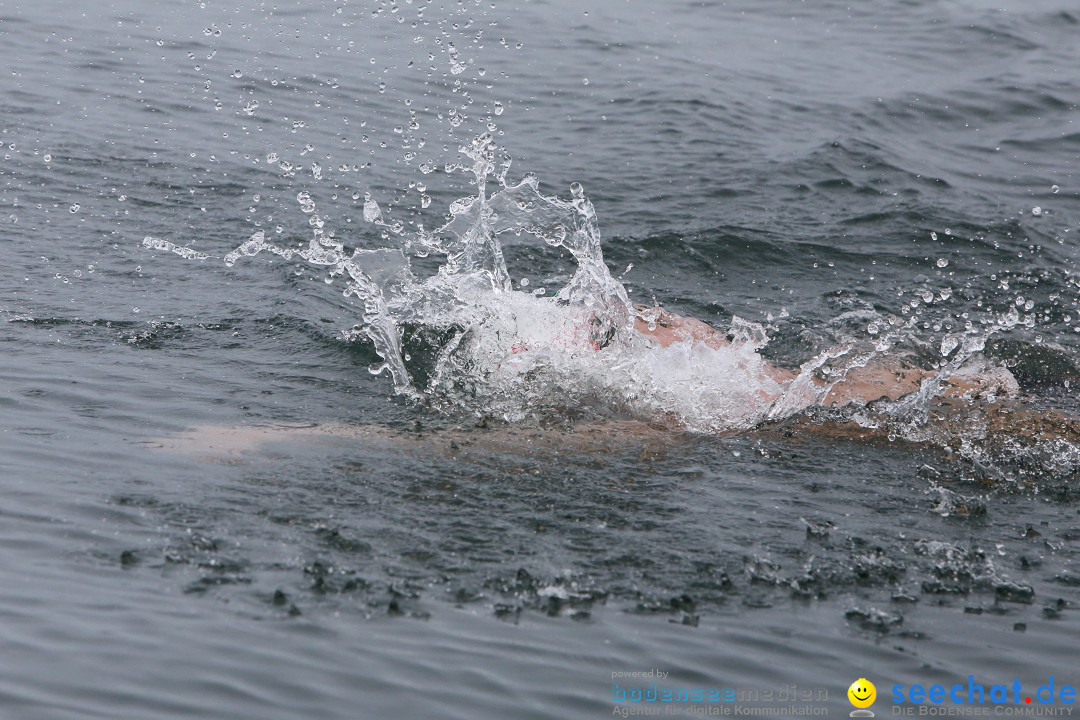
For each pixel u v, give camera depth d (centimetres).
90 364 1223
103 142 2059
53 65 2475
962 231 1872
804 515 977
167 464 993
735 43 3072
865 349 1369
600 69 2745
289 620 765
